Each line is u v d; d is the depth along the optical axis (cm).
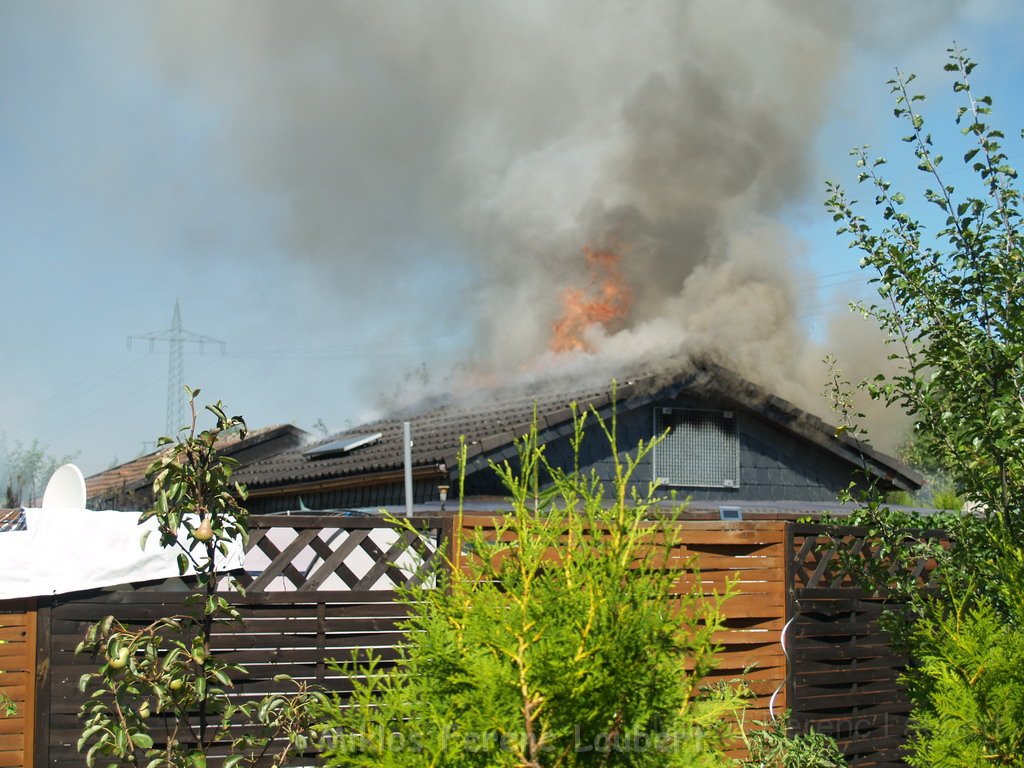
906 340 549
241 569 605
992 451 509
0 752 516
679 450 1229
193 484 481
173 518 471
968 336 516
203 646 472
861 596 687
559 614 319
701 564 638
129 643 459
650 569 361
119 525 542
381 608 556
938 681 449
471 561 368
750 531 651
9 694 520
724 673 641
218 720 531
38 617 526
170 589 573
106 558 535
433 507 961
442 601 350
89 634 463
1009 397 496
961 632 451
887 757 684
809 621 665
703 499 1238
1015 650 425
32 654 524
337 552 562
